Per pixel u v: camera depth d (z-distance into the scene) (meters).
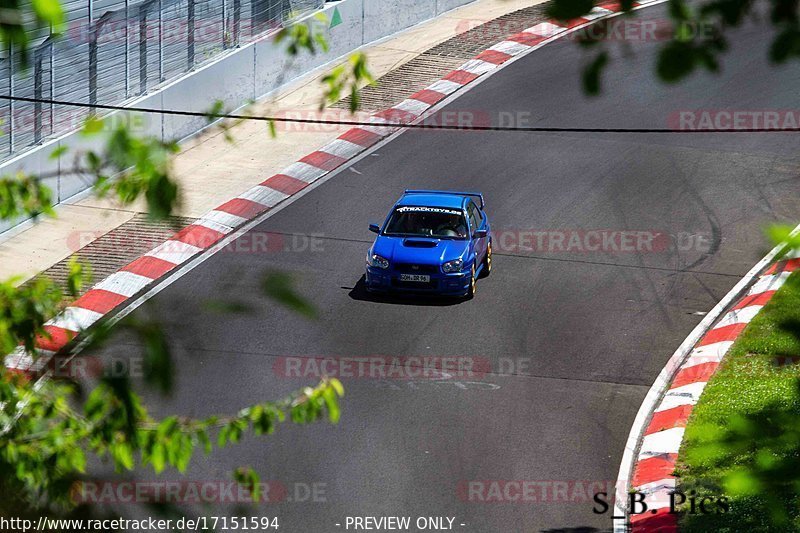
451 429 48.91
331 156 85.19
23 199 19.38
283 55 96.38
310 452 46.72
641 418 50.28
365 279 66.06
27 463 14.75
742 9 10.40
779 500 14.05
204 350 56.06
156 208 11.53
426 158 85.00
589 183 80.62
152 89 82.88
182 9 85.50
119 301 62.16
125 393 12.90
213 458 45.94
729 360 55.34
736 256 69.31
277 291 11.02
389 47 107.06
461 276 62.66
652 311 62.03
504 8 118.69
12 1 9.37
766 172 82.38
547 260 68.94
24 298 18.25
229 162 83.44
